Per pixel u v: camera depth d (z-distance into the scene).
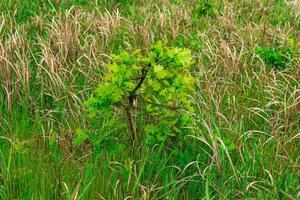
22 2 8.26
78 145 4.79
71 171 4.48
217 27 8.41
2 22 6.60
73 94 5.45
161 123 4.80
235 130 5.21
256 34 8.23
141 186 4.21
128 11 9.02
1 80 5.71
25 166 4.45
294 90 5.89
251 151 5.01
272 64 7.15
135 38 7.62
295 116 5.68
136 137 4.89
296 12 9.94
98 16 8.18
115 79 4.51
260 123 5.68
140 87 4.74
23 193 4.20
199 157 4.81
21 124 5.15
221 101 5.84
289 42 7.73
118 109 5.29
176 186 4.52
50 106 5.70
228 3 9.83
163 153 4.84
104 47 7.02
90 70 6.23
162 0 9.46
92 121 5.28
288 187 4.52
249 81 6.29
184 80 4.55
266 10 9.79
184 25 8.57
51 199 4.20
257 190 4.50
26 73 5.71
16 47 6.10
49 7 8.36
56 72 5.86
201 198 4.38
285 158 4.98
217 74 6.62
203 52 7.11
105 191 4.28
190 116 5.21
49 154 4.70
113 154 4.74
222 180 4.43
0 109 5.34
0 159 4.55
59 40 6.57
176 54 4.36
